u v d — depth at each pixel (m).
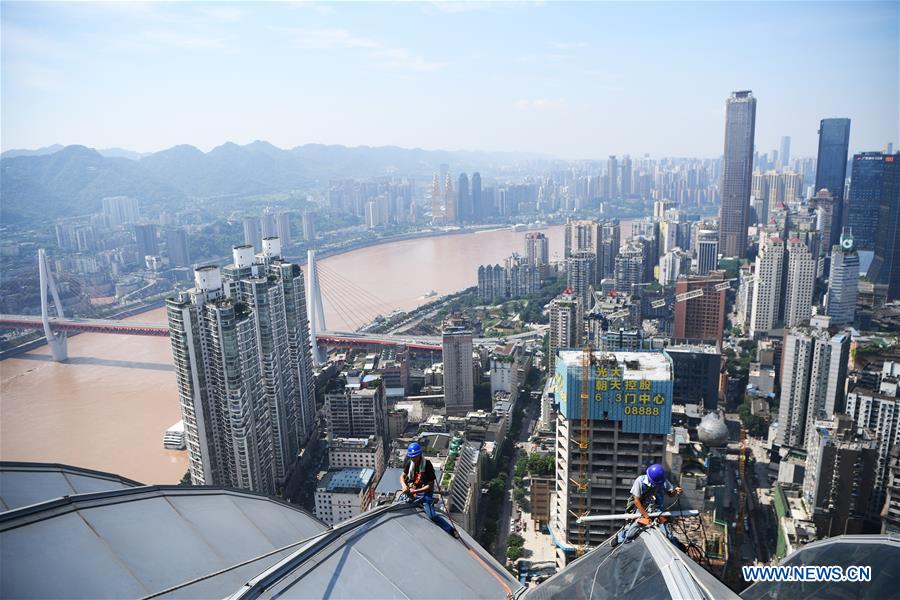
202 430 168.75
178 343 165.00
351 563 22.45
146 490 32.50
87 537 26.83
